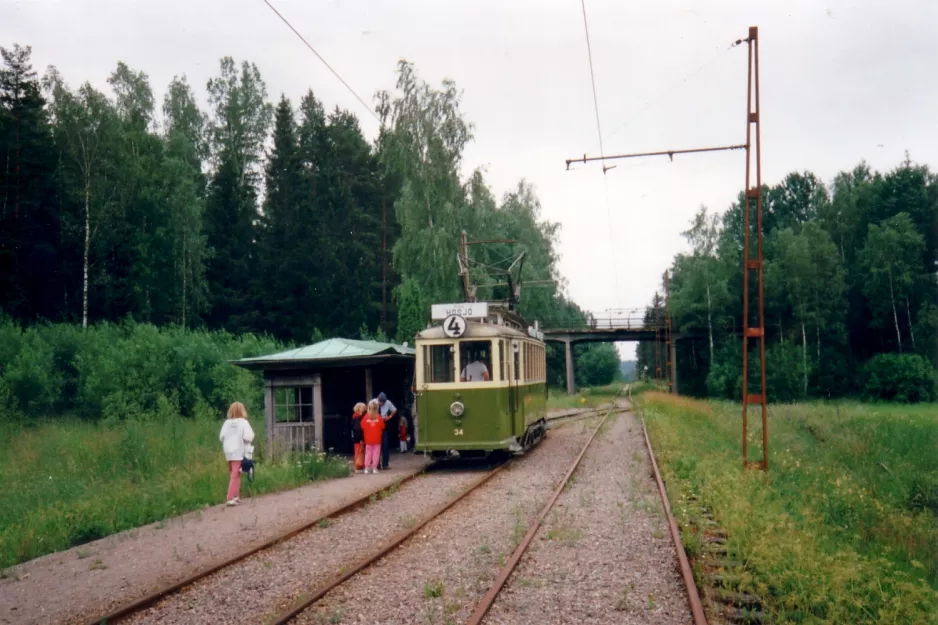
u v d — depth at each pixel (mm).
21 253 44938
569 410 45000
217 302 55500
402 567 8109
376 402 16781
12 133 44875
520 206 58500
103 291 47031
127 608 6762
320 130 62906
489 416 17031
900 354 53875
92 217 45062
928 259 60625
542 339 24969
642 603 6750
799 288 59375
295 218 57594
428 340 17422
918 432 22188
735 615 6316
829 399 56781
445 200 39406
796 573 6969
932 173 63812
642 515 10750
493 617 6426
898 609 6359
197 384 33250
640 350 131625
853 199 65812
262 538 9758
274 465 16609
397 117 39844
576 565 8086
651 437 22609
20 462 18656
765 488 12484
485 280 40375
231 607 6895
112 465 16938
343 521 10781
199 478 14734
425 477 15781
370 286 57844
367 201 64062
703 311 65188
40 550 10078
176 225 47875
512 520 10633
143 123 49750
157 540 10102
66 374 34781
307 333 55125
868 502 12414
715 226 67000
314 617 6477
